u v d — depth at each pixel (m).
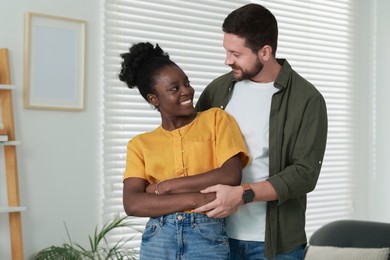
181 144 2.08
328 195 4.95
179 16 4.08
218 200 1.95
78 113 3.66
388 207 5.20
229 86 2.32
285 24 4.71
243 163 2.14
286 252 2.19
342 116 5.07
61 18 3.58
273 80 2.25
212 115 2.13
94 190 3.72
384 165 5.21
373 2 5.23
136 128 3.90
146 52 2.13
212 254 1.99
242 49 2.15
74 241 3.64
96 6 3.73
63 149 3.60
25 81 3.46
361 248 3.82
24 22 3.48
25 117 3.48
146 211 2.01
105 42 3.76
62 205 3.60
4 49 3.36
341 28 5.07
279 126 2.19
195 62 4.16
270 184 2.05
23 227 3.46
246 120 2.25
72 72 3.63
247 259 2.21
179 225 1.99
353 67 5.15
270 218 2.16
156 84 2.08
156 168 2.09
